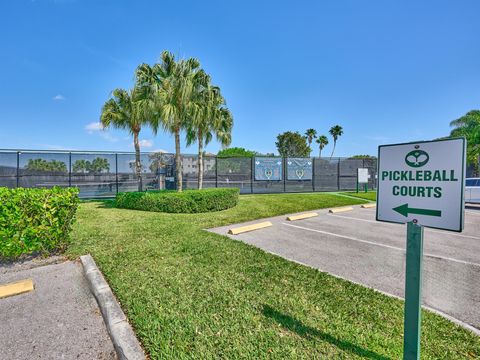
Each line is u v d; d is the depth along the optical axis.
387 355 2.10
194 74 10.51
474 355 2.15
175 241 5.21
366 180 18.19
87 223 6.95
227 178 17.22
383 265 4.25
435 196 1.66
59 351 2.28
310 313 2.71
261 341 2.27
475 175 27.00
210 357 2.08
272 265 4.01
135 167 14.95
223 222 7.41
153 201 9.27
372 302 2.95
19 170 12.79
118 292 3.10
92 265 3.99
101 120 13.57
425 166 1.71
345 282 3.46
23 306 2.99
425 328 2.50
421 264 1.72
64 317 2.78
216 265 3.98
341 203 12.37
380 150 1.97
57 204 4.55
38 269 4.02
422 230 1.72
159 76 10.31
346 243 5.54
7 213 4.15
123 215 8.30
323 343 2.25
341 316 2.66
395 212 1.87
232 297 3.01
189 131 12.22
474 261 4.52
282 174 18.30
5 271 3.96
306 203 11.90
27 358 2.20
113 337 2.38
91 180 14.10
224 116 13.19
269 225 7.32
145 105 10.00
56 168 13.48
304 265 4.07
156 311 2.71
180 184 10.95
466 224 7.91
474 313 2.86
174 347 2.20
